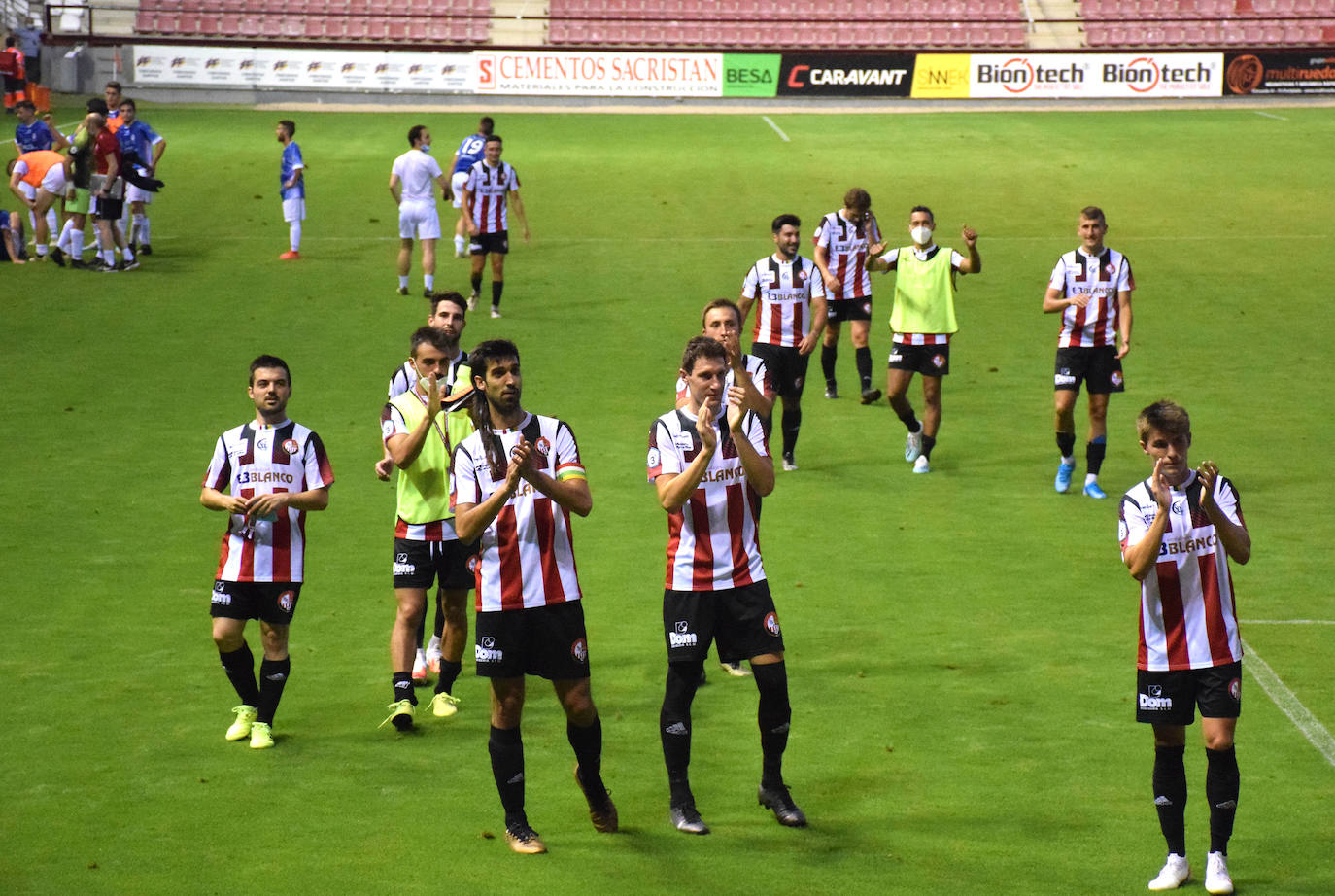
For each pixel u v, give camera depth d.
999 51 89.44
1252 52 84.25
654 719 16.55
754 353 26.56
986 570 21.88
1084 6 95.75
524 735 16.25
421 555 16.38
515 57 85.12
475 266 39.03
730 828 13.74
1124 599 20.61
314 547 22.84
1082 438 29.89
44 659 18.12
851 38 92.38
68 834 13.48
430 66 85.06
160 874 12.67
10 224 44.19
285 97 85.00
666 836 13.59
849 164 61.88
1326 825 13.76
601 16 94.06
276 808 14.15
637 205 53.53
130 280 42.25
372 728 16.31
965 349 37.12
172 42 86.62
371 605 20.34
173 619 19.66
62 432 28.81
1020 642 18.86
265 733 15.72
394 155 63.44
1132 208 53.41
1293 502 25.27
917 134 70.88
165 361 34.38
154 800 14.27
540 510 13.14
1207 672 12.55
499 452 13.07
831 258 31.83
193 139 66.94
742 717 16.62
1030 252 47.19
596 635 19.17
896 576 21.61
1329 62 84.38
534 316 39.25
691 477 13.08
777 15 95.12
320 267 44.22
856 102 85.31
